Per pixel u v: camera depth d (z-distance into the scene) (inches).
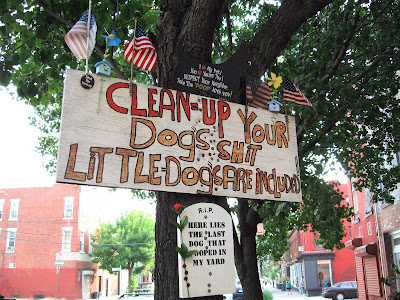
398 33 295.3
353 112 290.0
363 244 580.1
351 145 341.4
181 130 129.6
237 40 361.1
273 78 158.2
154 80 178.5
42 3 193.5
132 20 216.5
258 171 141.1
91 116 115.9
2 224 1253.7
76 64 228.7
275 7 307.1
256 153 142.9
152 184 119.9
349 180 674.8
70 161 109.7
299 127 298.4
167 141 126.2
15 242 1238.3
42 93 245.6
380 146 329.7
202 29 154.7
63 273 1199.6
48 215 1257.4
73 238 1234.6
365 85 297.9
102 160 114.3
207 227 125.5
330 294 887.7
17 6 203.6
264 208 265.7
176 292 127.9
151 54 130.4
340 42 276.4
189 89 136.2
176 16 162.1
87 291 1290.6
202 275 119.7
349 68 305.1
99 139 115.3
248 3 368.2
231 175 135.0
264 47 172.1
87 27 125.0
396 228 414.6
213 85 141.9
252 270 277.1
